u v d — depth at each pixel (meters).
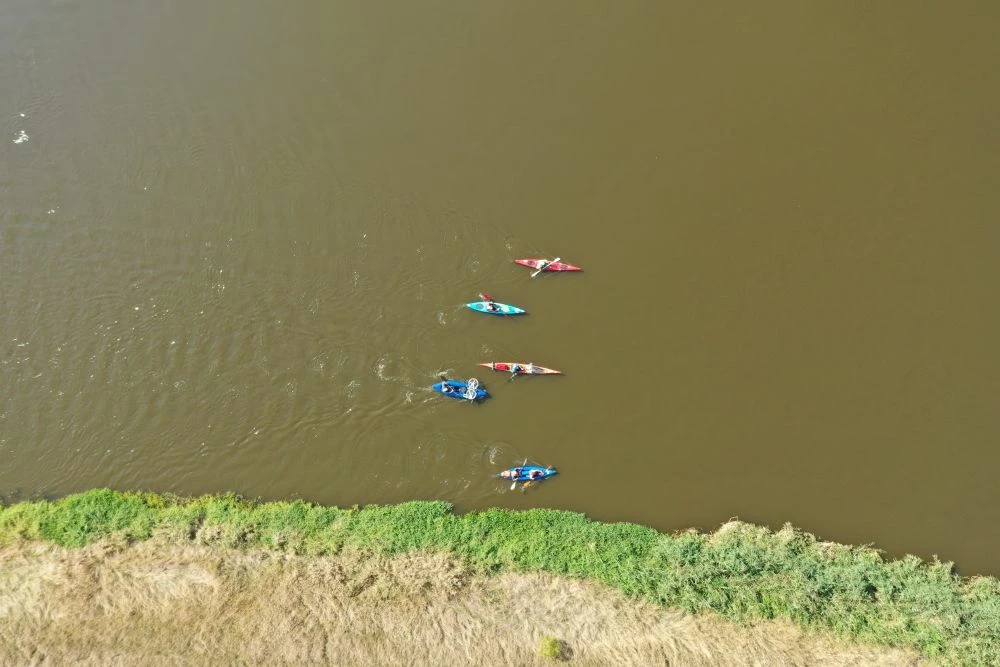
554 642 26.45
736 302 31.50
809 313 31.30
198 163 33.75
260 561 28.16
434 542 28.47
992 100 34.28
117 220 32.91
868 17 36.09
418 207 32.84
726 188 33.16
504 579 27.86
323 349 31.16
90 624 27.12
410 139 34.16
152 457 30.03
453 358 30.97
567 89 35.22
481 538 28.52
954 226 32.25
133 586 27.72
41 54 36.06
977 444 29.48
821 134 34.06
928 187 32.91
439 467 29.75
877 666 26.12
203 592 27.64
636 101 34.91
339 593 27.53
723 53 35.88
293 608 27.33
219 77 35.50
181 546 28.45
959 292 31.39
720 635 26.89
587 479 29.53
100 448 30.16
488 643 26.77
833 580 27.45
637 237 32.38
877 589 27.42
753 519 29.02
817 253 32.06
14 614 27.28
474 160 33.72
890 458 29.45
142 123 34.53
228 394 30.69
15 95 35.22
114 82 35.44
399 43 36.22
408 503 29.19
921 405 30.00
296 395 30.62
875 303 31.31
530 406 30.45
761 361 30.75
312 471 29.80
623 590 27.61
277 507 29.16
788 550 28.09
